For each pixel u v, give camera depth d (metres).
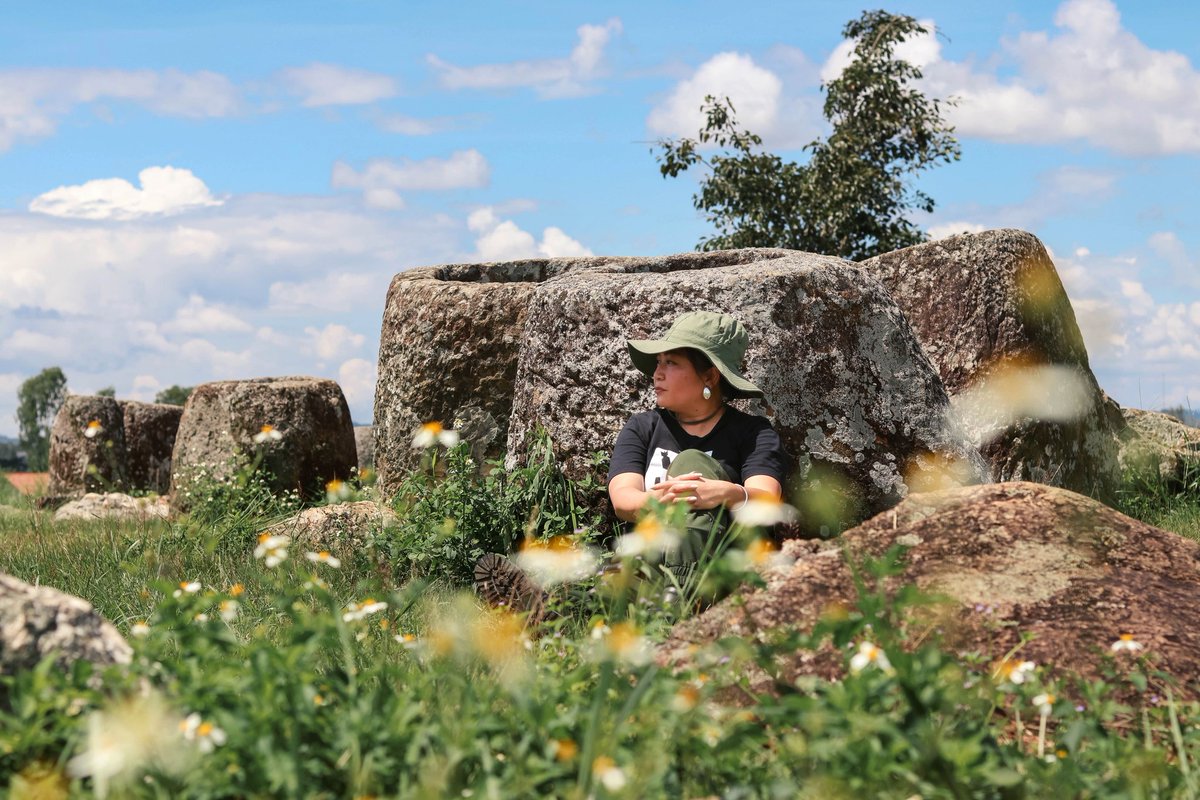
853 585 3.15
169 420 13.56
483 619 3.66
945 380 6.79
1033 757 2.21
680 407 4.16
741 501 3.75
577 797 1.85
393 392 7.07
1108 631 2.91
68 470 13.16
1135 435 8.28
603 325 4.98
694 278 4.89
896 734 1.93
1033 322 6.78
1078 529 3.40
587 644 2.74
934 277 6.98
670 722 2.16
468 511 5.12
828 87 18.33
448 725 2.10
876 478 4.82
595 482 4.96
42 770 2.01
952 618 2.95
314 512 6.45
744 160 17.72
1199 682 2.73
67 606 2.36
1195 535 6.33
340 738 2.05
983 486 3.67
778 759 2.20
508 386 6.76
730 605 3.05
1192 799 2.12
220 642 2.39
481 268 8.08
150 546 6.06
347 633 2.72
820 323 4.88
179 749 1.93
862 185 17.25
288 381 9.84
